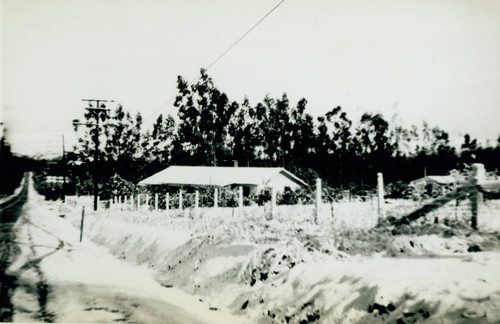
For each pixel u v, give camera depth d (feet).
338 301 23.29
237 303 30.35
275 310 26.76
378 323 20.18
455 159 214.69
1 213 146.51
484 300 18.12
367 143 266.16
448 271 21.89
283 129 291.17
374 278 23.21
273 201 55.36
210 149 262.67
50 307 28.73
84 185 274.57
